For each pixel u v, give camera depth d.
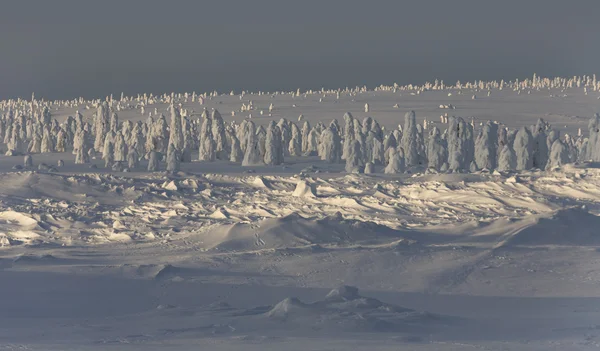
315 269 115.56
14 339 66.06
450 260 118.19
